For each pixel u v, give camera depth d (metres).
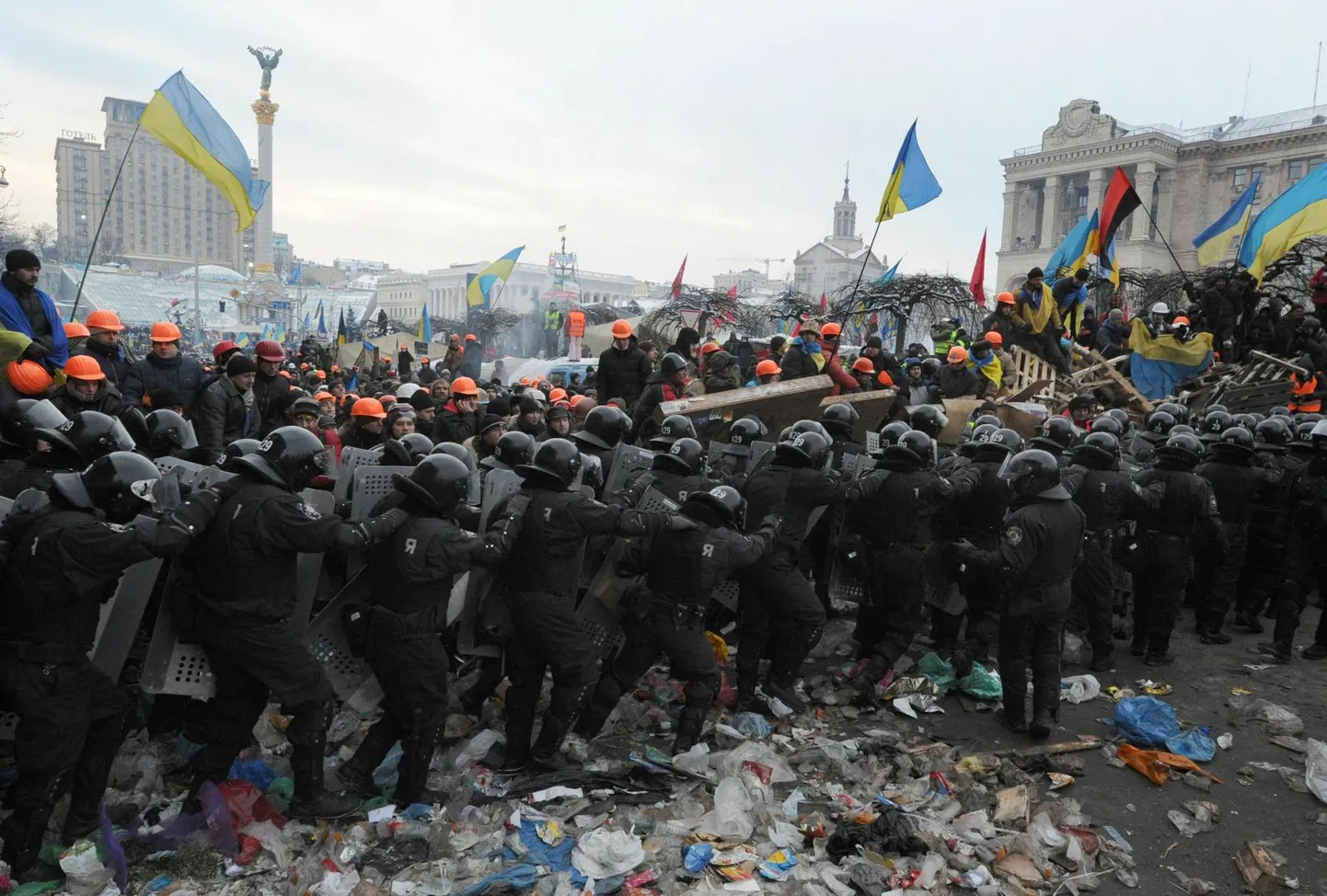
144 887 4.05
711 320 31.98
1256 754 5.78
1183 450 7.14
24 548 3.81
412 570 4.42
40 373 6.54
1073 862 4.50
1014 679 5.94
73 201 145.12
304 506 4.25
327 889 4.03
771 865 4.30
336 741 5.49
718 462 7.46
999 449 6.77
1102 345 16.30
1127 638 8.24
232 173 11.55
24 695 3.86
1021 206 75.50
